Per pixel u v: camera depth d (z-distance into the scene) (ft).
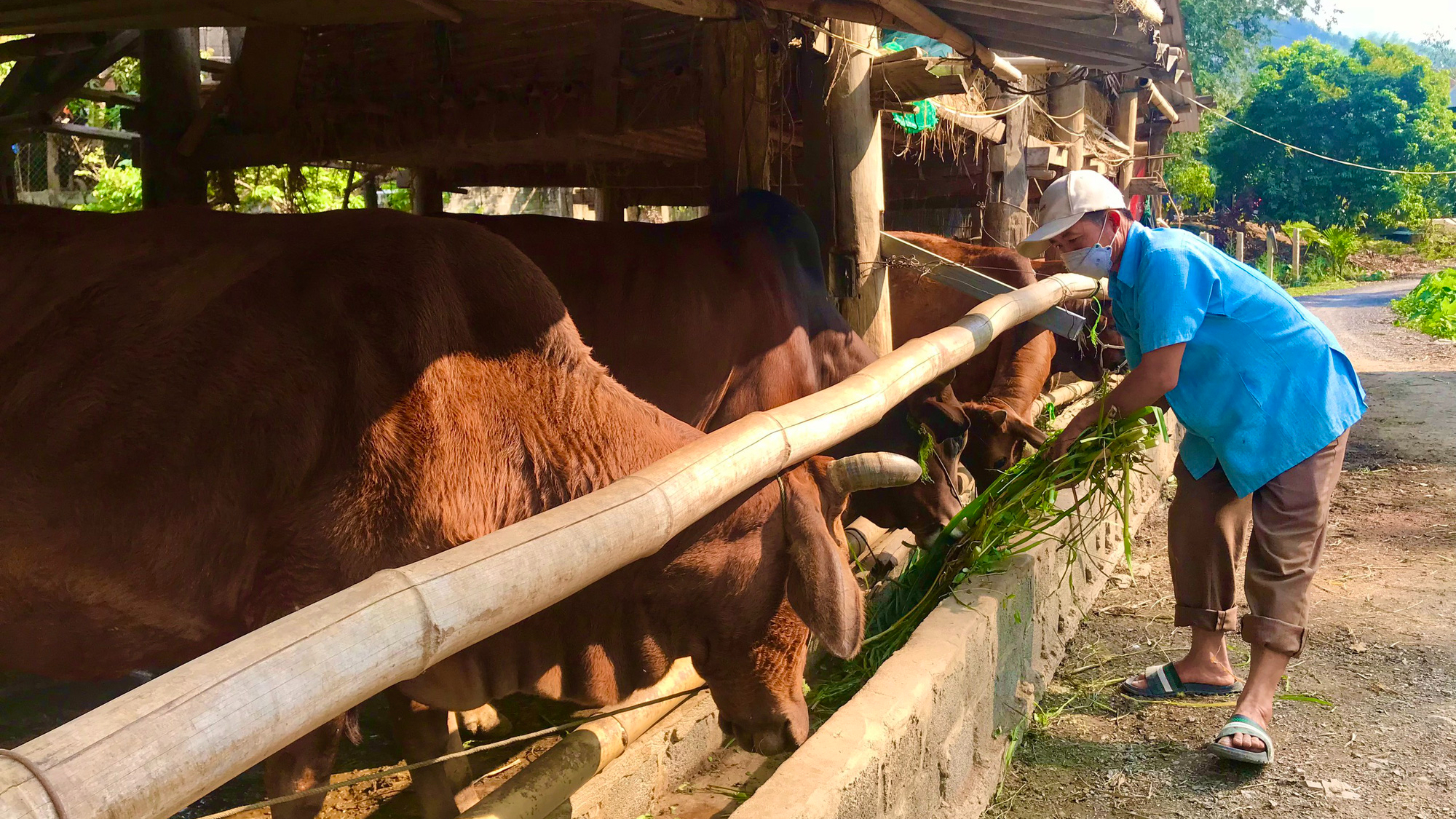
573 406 8.68
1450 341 58.29
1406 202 138.31
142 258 8.74
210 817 5.24
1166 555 19.71
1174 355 11.48
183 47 21.18
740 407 13.62
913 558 17.12
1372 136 132.26
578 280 13.10
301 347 8.10
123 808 3.34
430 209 28.89
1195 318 11.48
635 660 9.16
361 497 7.86
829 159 16.03
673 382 13.19
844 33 15.49
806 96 15.99
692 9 12.35
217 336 8.14
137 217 9.30
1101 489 13.30
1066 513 13.57
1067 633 15.40
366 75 20.20
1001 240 27.61
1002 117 27.07
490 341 8.64
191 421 7.97
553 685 8.86
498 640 8.41
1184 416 12.12
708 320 13.35
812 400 9.26
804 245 14.76
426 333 8.16
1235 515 12.68
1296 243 121.60
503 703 13.35
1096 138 36.78
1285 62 141.38
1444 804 10.68
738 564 9.07
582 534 6.05
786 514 9.18
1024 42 14.03
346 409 7.99
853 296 16.39
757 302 13.67
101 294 8.50
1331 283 120.98
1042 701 13.70
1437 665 13.98
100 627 8.39
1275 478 11.71
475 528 8.05
